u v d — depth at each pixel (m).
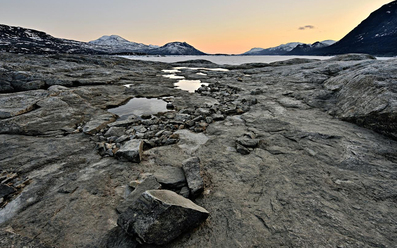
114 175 4.34
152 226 2.55
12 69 15.31
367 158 4.62
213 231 2.90
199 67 41.03
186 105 11.09
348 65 15.15
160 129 7.28
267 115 8.58
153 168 4.66
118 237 2.75
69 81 14.63
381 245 2.52
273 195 3.64
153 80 20.78
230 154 5.33
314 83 14.09
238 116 8.77
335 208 3.23
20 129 6.39
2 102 7.90
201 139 6.41
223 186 3.98
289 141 5.89
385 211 3.12
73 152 5.32
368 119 6.38
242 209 3.33
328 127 6.69
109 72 21.62
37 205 3.38
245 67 35.47
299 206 3.32
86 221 3.07
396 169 4.18
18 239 2.50
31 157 4.89
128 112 9.95
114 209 3.36
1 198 3.47
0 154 4.96
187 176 4.00
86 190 3.79
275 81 17.47
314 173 4.24
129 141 5.59
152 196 2.81
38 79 13.91
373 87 7.09
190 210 2.83
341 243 2.58
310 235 2.74
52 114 7.75
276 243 2.66
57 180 4.08
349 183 3.83
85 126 7.06
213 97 13.12
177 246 2.66
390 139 5.59
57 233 2.85
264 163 4.79
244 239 2.75
